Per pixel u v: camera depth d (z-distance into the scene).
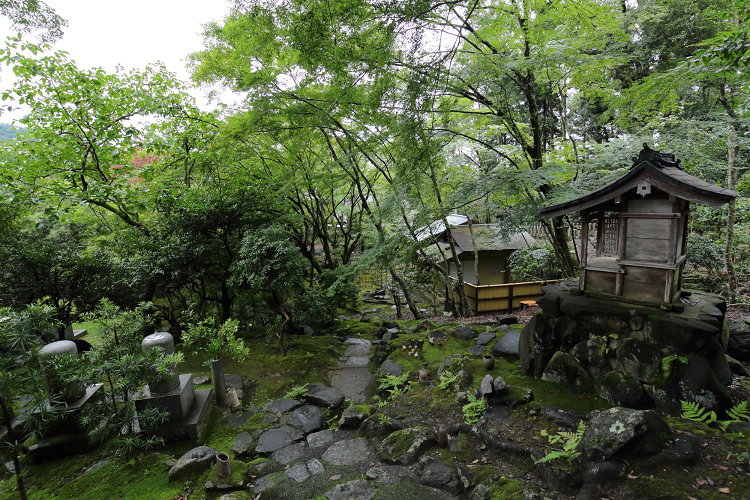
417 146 6.21
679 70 5.29
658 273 4.01
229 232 7.90
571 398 4.23
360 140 7.68
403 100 5.60
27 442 4.07
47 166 6.48
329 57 5.35
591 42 6.20
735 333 5.03
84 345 7.18
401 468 3.49
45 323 3.42
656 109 7.54
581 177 7.00
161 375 3.94
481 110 8.43
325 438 4.26
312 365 6.64
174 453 4.02
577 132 14.57
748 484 2.67
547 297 4.82
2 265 6.70
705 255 8.11
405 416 4.36
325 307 8.21
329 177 8.25
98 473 3.68
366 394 5.64
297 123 7.36
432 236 8.28
